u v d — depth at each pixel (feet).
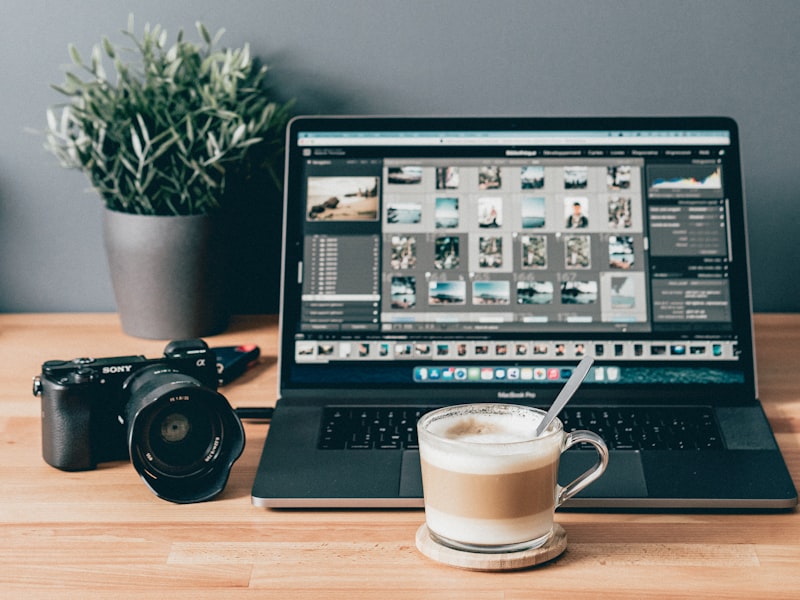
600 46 4.31
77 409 2.97
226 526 2.68
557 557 2.51
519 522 2.46
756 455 2.97
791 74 4.32
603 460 2.59
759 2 4.26
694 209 3.46
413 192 3.48
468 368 3.39
